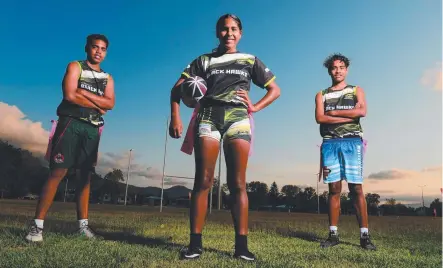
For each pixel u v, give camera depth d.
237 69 3.34
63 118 3.87
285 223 9.77
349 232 6.24
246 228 3.05
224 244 3.91
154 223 6.98
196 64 3.49
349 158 4.62
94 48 4.11
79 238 3.81
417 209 93.69
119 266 2.47
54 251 2.92
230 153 3.14
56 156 3.76
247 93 3.28
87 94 3.95
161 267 2.53
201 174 3.10
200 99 3.22
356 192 4.52
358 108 4.72
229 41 3.45
